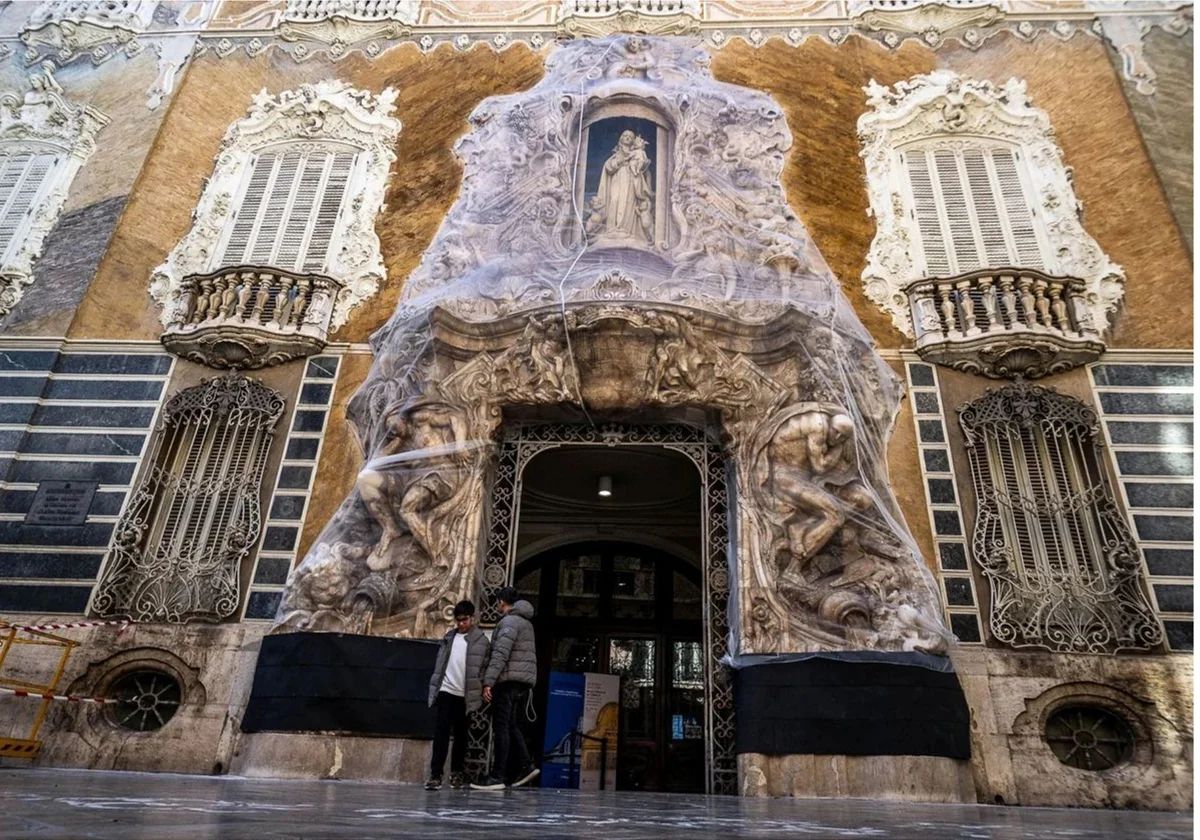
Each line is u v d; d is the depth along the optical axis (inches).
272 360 542.0
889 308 549.0
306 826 103.4
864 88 652.1
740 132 607.2
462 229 561.0
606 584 657.0
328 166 641.6
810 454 440.1
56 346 547.2
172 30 714.2
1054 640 435.5
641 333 458.3
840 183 604.4
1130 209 566.9
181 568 474.3
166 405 526.3
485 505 454.0
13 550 484.4
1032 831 146.9
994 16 670.5
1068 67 640.4
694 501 622.5
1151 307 527.8
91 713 440.8
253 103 673.6
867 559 421.1
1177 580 446.0
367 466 453.4
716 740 413.1
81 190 625.3
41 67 699.4
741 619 414.0
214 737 430.6
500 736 305.0
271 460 510.0
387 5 720.3
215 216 612.7
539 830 113.5
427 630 412.8
